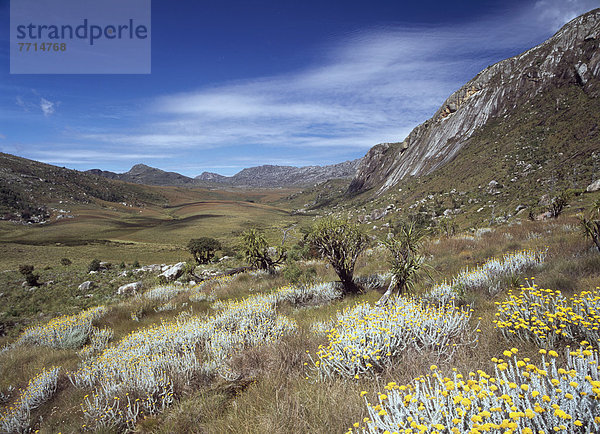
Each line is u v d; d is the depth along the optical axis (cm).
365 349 328
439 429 167
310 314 707
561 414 146
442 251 1218
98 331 917
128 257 6188
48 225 15112
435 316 369
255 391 330
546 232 1191
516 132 16850
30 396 500
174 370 457
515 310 356
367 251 1455
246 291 1209
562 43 19962
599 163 9100
